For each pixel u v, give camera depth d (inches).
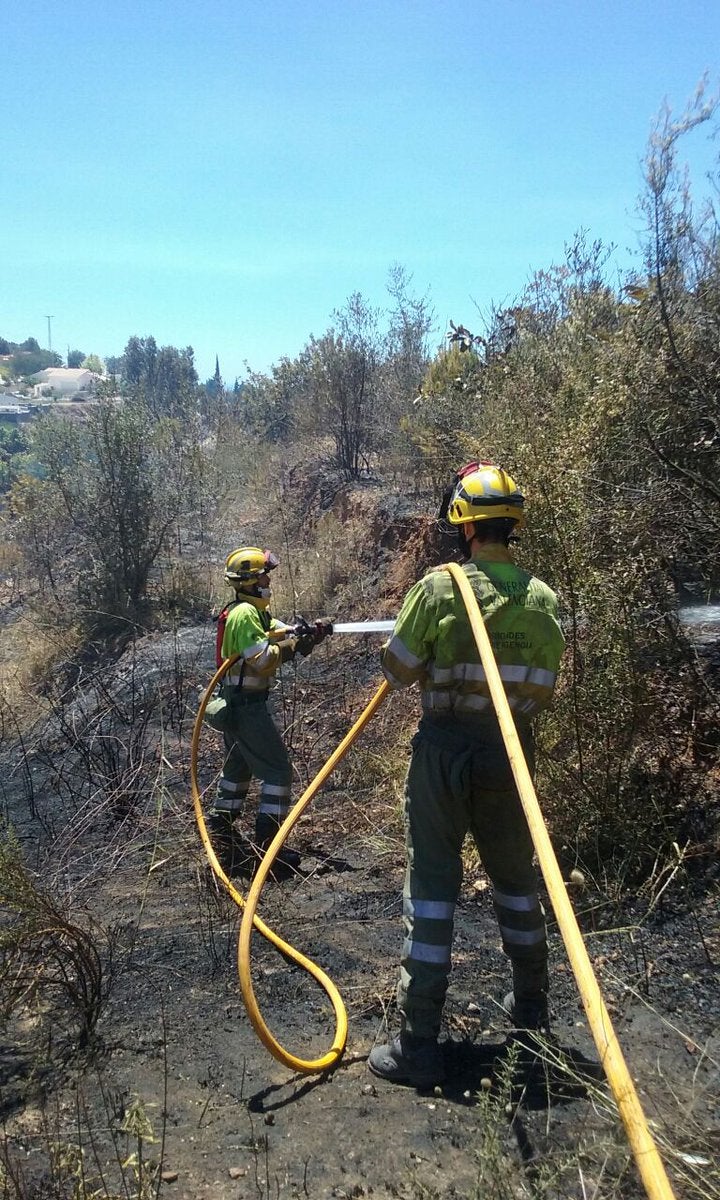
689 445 190.4
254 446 665.6
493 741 114.5
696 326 195.9
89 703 337.1
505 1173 90.9
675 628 177.0
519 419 230.8
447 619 114.3
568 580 172.6
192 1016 135.0
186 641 389.4
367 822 210.5
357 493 453.7
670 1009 126.2
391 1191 94.5
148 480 484.4
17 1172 97.5
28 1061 123.6
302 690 304.2
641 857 161.3
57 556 538.9
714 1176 83.4
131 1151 102.6
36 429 531.5
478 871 173.2
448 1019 127.6
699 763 171.9
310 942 158.1
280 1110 110.3
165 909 177.0
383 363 534.0
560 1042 118.3
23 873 139.4
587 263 331.3
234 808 213.3
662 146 186.1
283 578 413.7
